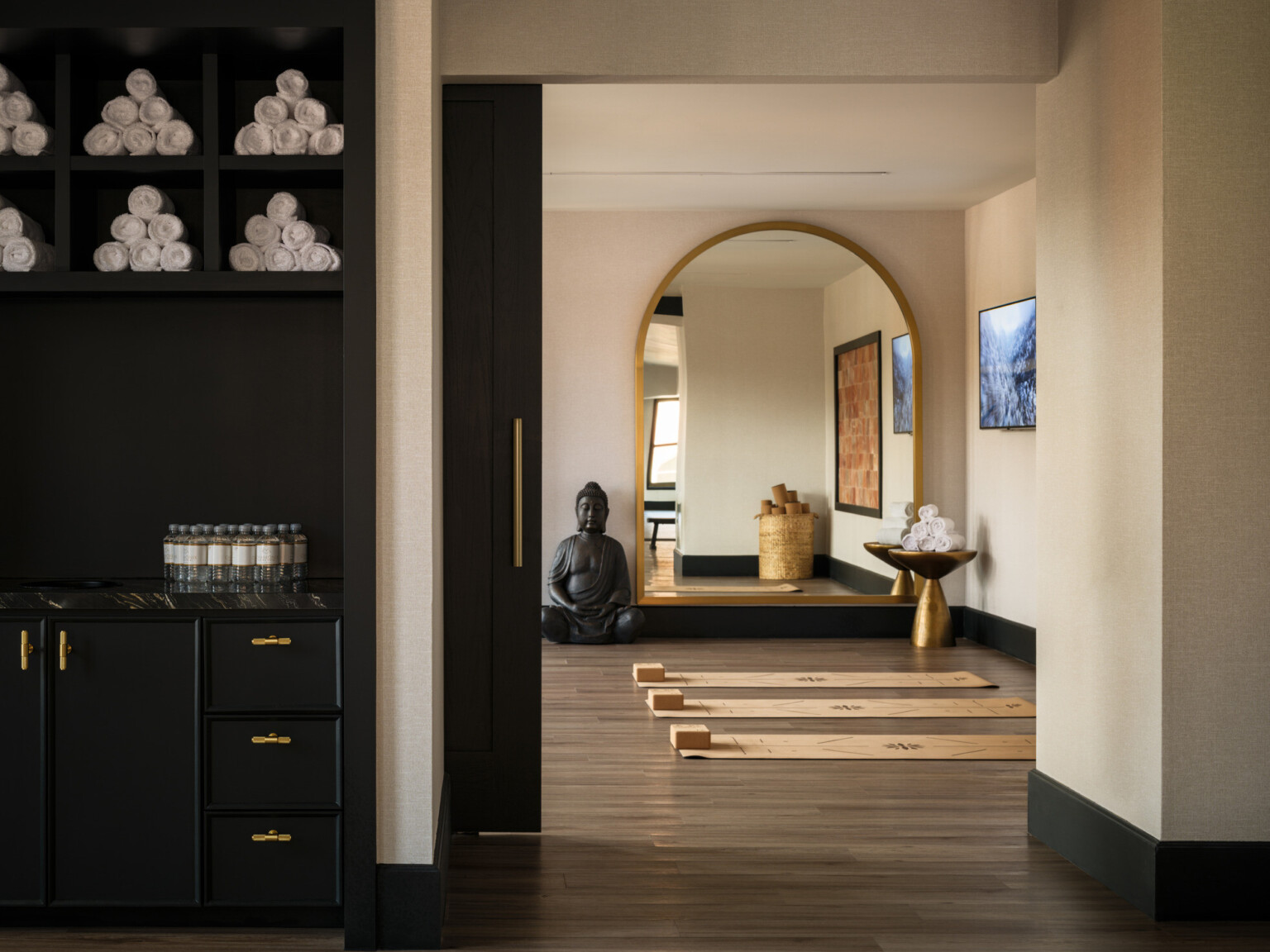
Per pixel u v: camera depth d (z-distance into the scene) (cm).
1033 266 670
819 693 581
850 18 340
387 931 274
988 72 345
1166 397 295
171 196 321
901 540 768
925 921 292
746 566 775
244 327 325
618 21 336
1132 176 309
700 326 778
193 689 279
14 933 280
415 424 279
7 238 294
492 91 349
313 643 280
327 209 324
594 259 773
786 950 273
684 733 462
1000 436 719
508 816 357
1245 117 296
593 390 775
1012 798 402
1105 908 302
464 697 356
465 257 351
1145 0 301
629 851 343
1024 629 677
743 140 584
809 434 786
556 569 750
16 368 323
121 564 324
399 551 279
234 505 326
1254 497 297
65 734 279
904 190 706
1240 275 296
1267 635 298
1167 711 296
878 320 778
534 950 272
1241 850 295
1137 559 307
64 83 290
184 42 287
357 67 276
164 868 279
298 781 279
